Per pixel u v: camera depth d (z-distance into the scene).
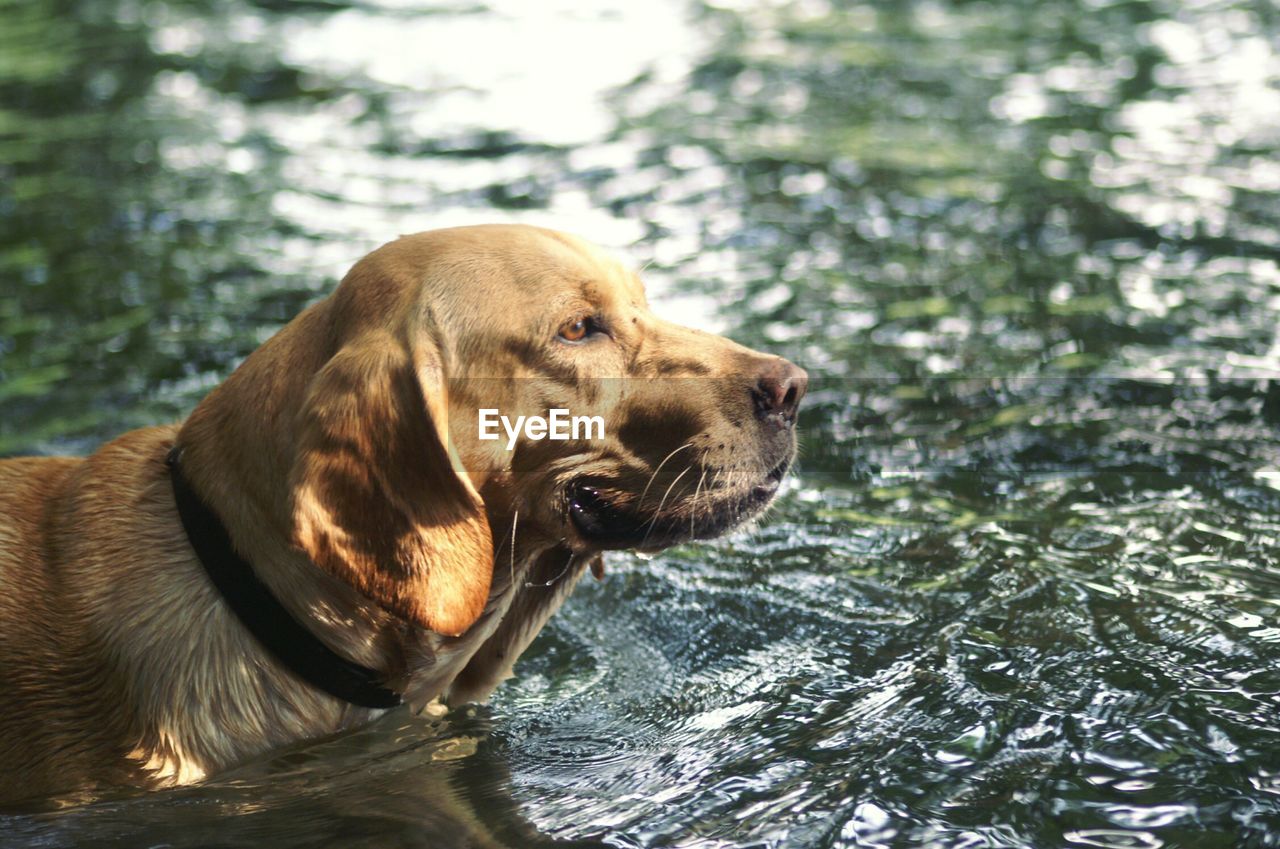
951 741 3.42
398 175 8.81
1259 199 7.91
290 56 11.82
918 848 2.98
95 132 9.85
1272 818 3.01
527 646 4.00
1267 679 3.63
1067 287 6.89
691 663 4.06
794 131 9.51
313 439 3.26
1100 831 3.00
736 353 3.67
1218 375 5.88
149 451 3.74
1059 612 4.10
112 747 3.37
